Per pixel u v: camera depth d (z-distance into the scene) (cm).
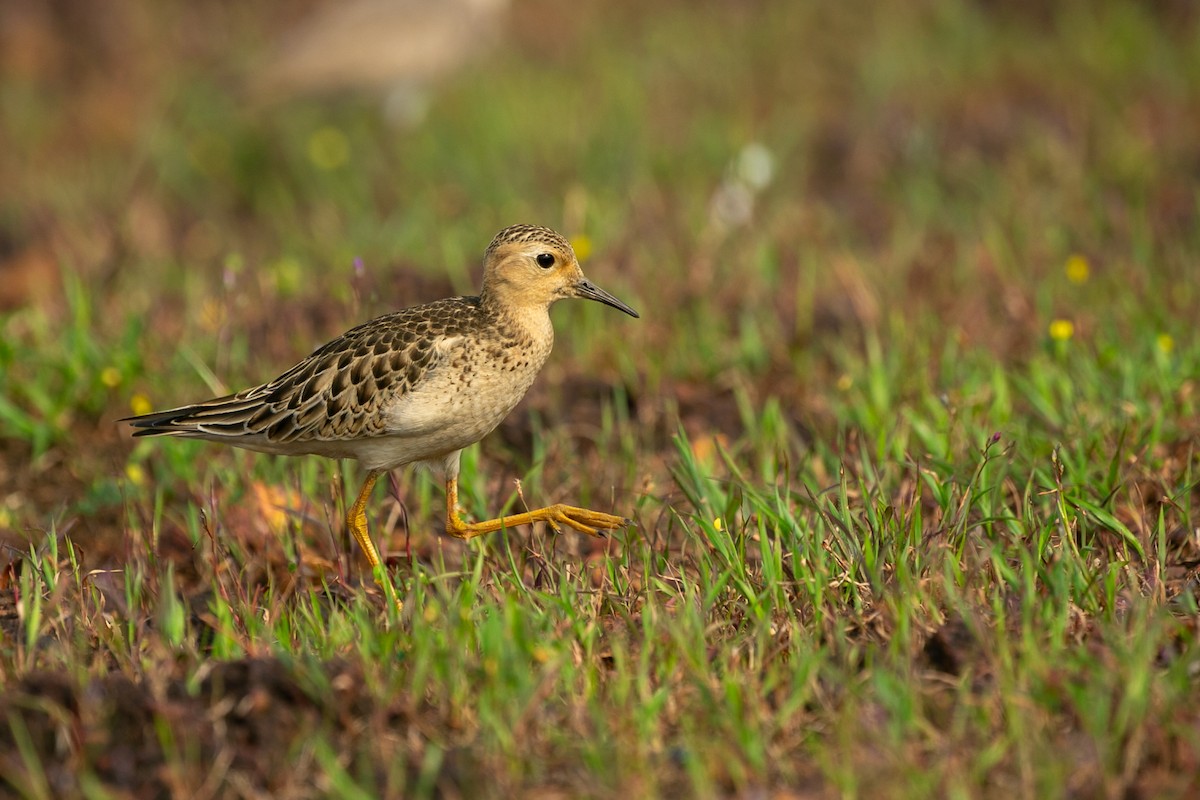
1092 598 879
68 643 883
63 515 1163
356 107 2173
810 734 780
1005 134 1967
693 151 1942
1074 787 738
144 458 1258
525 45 2477
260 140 2095
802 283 1534
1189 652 784
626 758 751
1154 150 1862
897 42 2320
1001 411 1158
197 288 1597
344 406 1019
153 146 2109
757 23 2486
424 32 2072
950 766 733
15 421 1266
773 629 871
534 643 848
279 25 2605
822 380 1352
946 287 1516
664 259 1585
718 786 752
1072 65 2181
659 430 1288
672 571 973
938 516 982
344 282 1538
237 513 1122
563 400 1325
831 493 1067
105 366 1338
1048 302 1415
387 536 1105
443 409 1014
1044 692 776
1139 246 1509
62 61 2503
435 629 866
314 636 896
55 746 774
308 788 753
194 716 780
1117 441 1091
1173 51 2200
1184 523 991
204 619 943
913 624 854
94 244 1777
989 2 2462
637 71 2277
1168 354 1233
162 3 2656
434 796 747
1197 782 729
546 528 1107
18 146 2192
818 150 2002
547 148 1975
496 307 1040
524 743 770
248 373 1362
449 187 1900
